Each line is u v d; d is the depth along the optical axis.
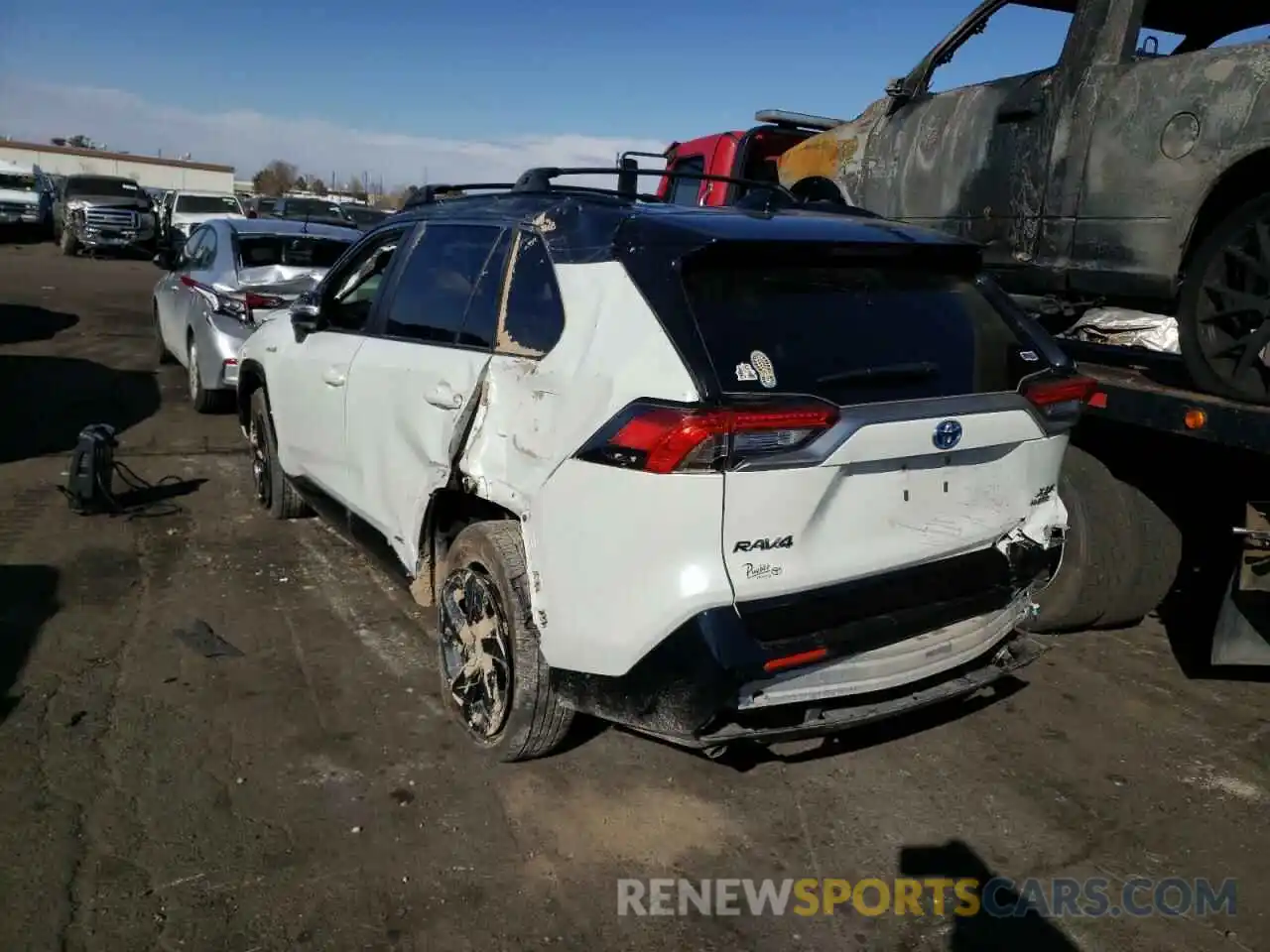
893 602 3.01
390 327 4.30
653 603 2.78
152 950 2.64
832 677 2.93
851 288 3.20
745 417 2.68
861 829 3.29
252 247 8.71
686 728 2.84
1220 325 4.02
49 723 3.69
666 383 2.77
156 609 4.74
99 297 18.08
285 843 3.09
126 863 2.96
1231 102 4.17
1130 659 4.59
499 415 3.34
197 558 5.42
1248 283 3.91
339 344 4.67
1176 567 4.54
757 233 3.03
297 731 3.73
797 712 3.00
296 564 5.38
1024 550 3.36
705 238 2.93
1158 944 2.82
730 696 2.75
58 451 7.41
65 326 14.05
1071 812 3.42
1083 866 3.15
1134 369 4.77
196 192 28.58
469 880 2.97
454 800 3.35
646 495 2.75
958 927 2.87
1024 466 3.34
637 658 2.85
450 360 3.68
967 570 3.22
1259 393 3.86
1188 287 4.13
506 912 2.85
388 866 3.01
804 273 3.13
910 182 5.89
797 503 2.79
